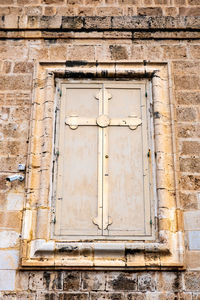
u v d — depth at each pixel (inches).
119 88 241.6
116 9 263.0
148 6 264.4
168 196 216.8
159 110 232.8
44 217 210.4
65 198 217.8
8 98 239.5
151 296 197.8
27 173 220.8
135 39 254.2
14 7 263.6
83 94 240.2
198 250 206.4
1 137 230.2
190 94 240.7
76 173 222.7
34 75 243.0
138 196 218.5
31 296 197.8
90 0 265.1
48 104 234.1
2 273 202.1
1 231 210.4
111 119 233.8
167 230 208.5
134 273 201.9
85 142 229.3
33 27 255.1
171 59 249.3
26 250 205.3
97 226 212.4
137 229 211.9
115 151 227.5
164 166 221.8
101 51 250.7
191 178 221.6
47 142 225.6
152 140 230.1
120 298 197.5
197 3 263.6
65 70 242.1
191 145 228.7
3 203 216.1
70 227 212.1
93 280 200.5
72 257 204.1
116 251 204.1
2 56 250.4
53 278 200.8
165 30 255.6
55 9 263.6
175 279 200.7
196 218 213.0
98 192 218.8
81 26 255.0
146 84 243.1
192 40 255.1
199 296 197.9
